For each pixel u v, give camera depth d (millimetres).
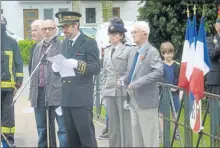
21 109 9594
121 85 7074
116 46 7699
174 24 13336
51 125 7527
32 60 7641
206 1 12117
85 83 6328
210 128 6723
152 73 6457
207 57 6672
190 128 7035
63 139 7348
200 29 6629
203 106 6848
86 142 6383
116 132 7742
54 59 6207
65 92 6332
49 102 7348
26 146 8156
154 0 13906
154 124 6695
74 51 6371
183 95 7211
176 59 13398
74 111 6324
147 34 6645
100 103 10523
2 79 7500
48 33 7379
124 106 7590
